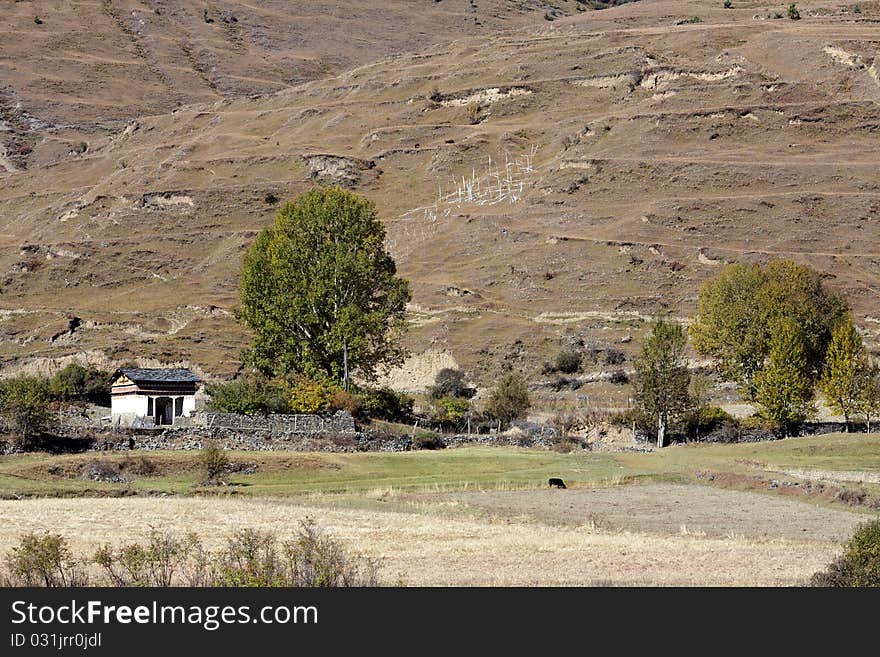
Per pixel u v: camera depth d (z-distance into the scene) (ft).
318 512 303.48
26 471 371.15
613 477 399.03
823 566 236.22
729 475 396.57
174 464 400.88
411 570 223.51
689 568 231.71
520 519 307.17
